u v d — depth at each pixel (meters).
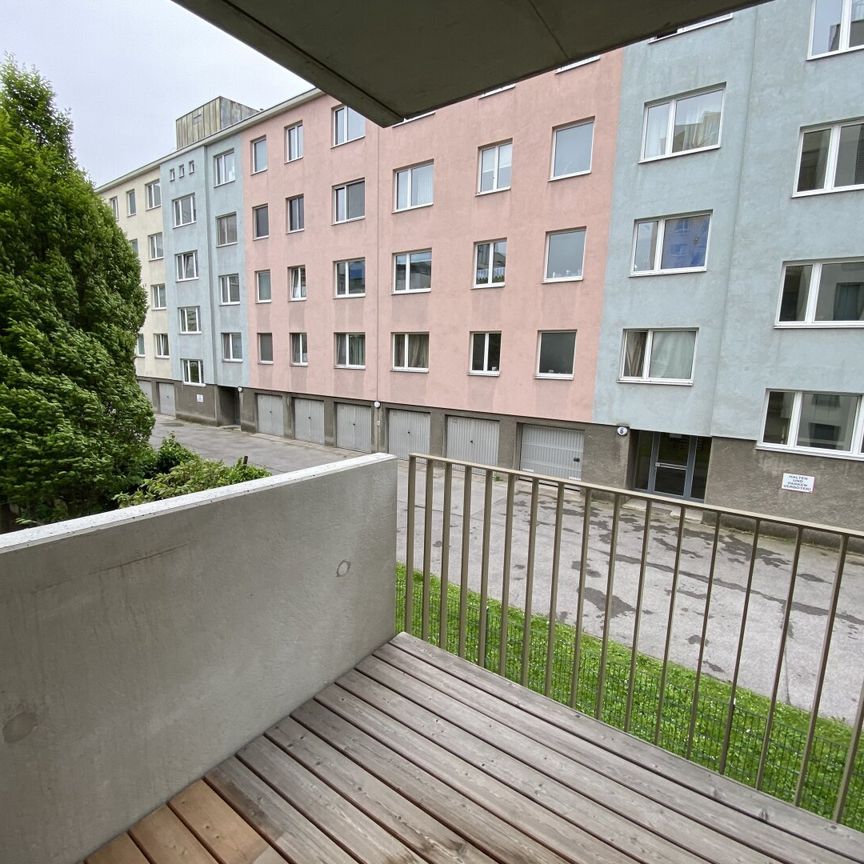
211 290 18.25
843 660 4.36
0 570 0.96
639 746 1.64
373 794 1.42
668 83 8.87
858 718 1.37
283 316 16.08
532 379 11.20
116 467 7.04
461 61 1.60
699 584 6.07
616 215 9.67
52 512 6.62
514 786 1.47
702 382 9.20
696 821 1.38
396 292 13.12
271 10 1.35
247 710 1.57
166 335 21.77
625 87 9.25
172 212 19.09
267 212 15.93
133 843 1.25
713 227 8.77
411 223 12.52
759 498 8.72
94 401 6.65
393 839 1.29
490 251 11.53
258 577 1.54
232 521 1.43
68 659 1.09
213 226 17.72
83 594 1.10
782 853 1.29
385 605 2.16
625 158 9.43
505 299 11.31
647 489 10.61
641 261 9.66
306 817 1.34
